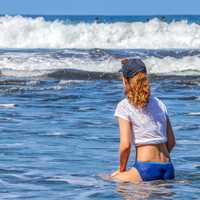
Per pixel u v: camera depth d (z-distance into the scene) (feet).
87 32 251.39
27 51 206.90
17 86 134.41
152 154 53.36
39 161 62.64
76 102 110.42
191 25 252.21
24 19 257.34
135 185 52.01
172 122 88.02
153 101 54.39
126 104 53.88
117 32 250.16
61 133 79.46
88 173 57.31
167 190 50.80
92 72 156.66
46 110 100.58
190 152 67.41
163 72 166.30
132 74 53.57
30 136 77.20
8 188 52.13
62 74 156.15
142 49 225.76
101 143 72.74
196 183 53.31
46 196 49.57
